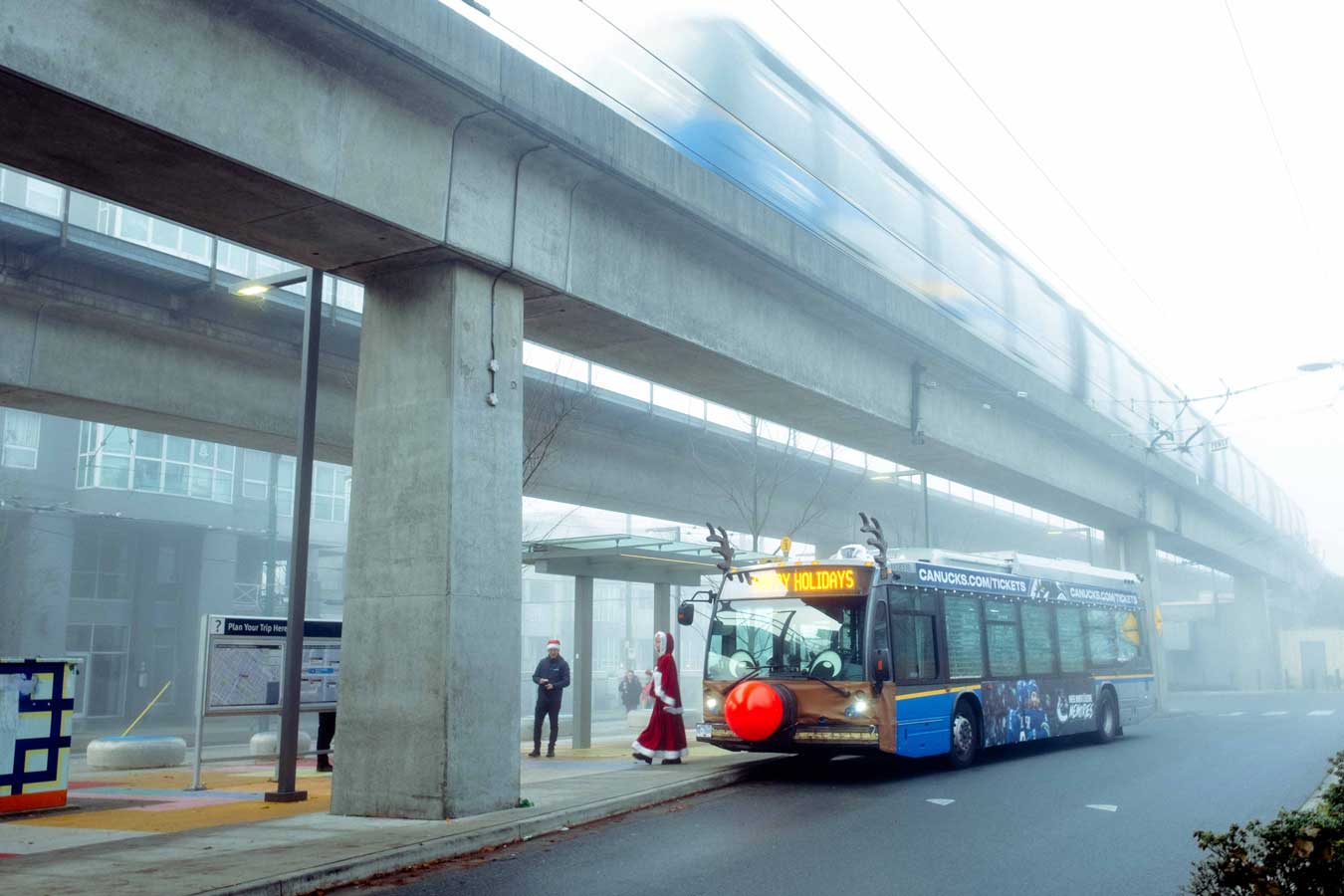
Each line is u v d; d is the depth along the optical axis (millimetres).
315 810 12633
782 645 15781
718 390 19469
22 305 18141
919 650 16234
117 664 49812
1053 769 16828
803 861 9461
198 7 10047
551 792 13367
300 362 21781
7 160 10266
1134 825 11289
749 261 17078
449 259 12695
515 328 13414
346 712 12406
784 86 18516
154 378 19844
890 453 25531
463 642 12023
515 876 9078
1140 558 38312
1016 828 11133
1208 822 11445
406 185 11875
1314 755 18703
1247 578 65938
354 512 12812
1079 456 32188
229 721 48375
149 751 19250
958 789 14289
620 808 12688
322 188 10977
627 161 14023
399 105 11906
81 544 49375
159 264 18453
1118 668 23016
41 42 8867
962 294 23688
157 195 11039
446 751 11648
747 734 15055
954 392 25234
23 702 12812
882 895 8148
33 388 18203
